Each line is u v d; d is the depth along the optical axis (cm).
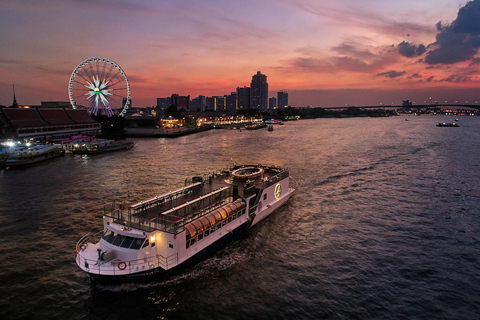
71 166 9181
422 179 7356
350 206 5388
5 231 4288
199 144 15288
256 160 10244
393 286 3073
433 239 4103
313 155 11250
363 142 15488
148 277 2953
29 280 3098
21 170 8600
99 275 2816
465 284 3112
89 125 17075
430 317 2644
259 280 3139
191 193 4247
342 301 2836
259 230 4347
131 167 9012
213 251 3634
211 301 2803
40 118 14525
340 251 3766
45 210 5141
